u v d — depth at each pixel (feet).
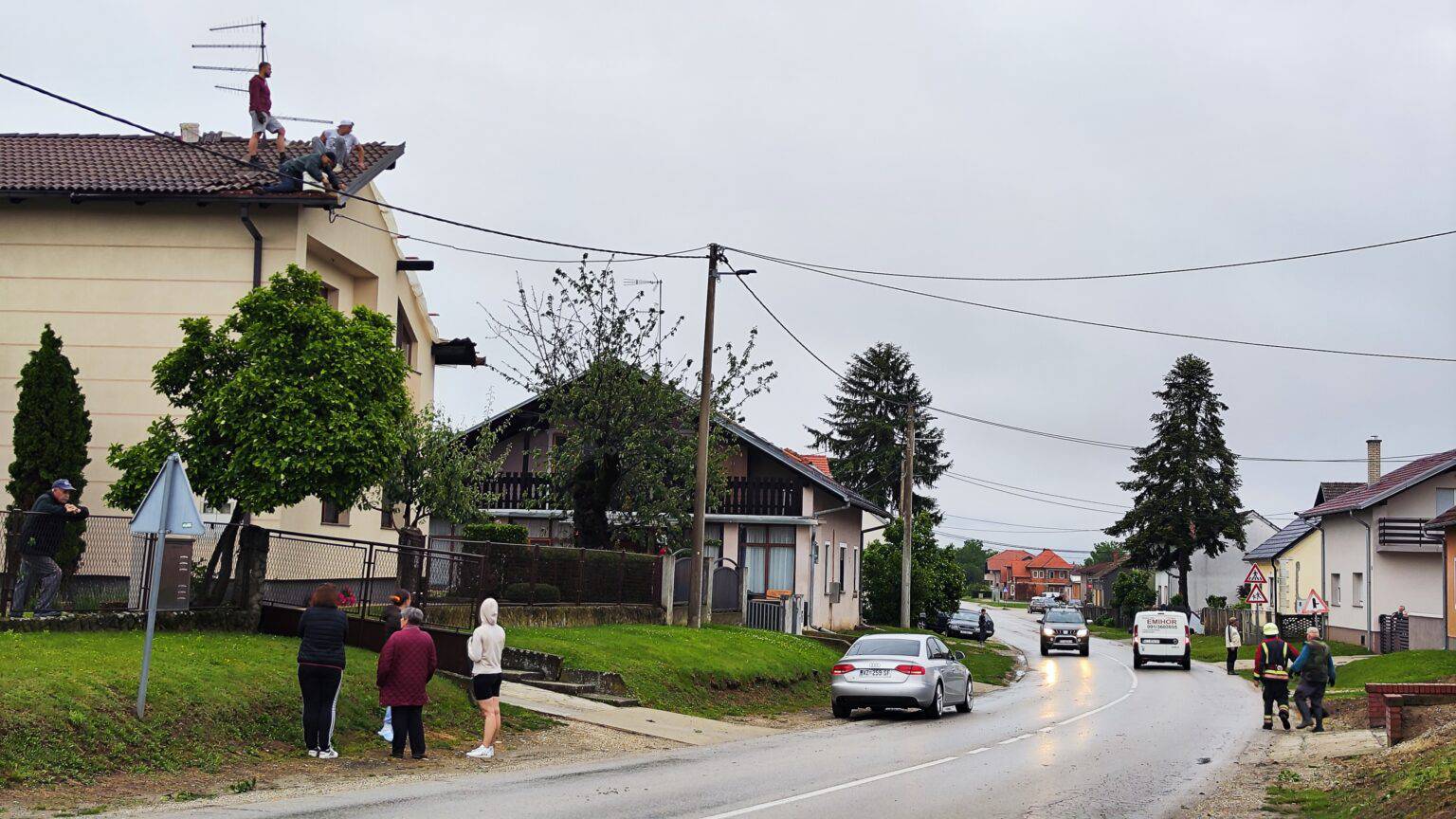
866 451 267.18
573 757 51.85
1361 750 58.90
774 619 124.98
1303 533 196.95
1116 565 419.95
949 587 204.13
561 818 35.76
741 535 139.64
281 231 82.12
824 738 64.08
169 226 82.28
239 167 85.97
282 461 58.90
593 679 70.38
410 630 48.29
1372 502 155.22
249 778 41.47
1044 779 48.47
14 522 52.95
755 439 138.21
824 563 149.59
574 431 110.73
